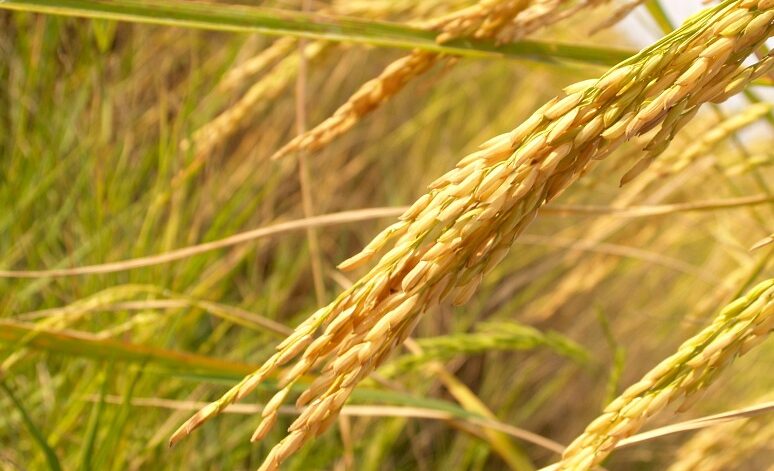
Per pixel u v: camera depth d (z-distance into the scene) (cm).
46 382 74
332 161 124
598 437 38
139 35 105
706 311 79
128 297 76
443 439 110
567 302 129
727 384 121
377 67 129
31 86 92
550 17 48
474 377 122
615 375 66
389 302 36
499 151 35
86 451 54
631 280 135
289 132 116
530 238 89
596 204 132
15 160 90
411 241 36
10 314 79
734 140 60
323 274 116
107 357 52
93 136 92
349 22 48
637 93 36
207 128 70
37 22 92
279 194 119
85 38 93
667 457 123
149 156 96
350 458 79
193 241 88
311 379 55
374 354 36
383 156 132
